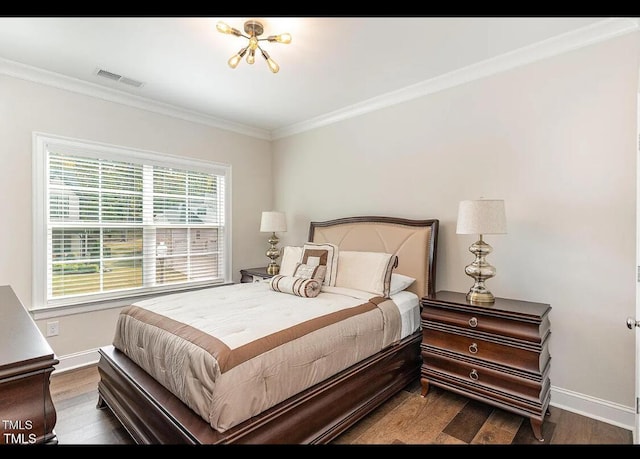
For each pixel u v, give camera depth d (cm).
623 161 209
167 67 271
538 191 242
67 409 227
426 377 244
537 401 195
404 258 305
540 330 199
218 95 329
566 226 230
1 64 260
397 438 196
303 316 204
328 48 241
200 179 396
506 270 257
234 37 226
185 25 213
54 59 258
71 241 300
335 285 289
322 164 402
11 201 269
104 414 220
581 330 224
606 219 215
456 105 286
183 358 165
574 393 226
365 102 345
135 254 343
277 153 461
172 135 366
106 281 322
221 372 147
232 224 423
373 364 220
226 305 231
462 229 230
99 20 207
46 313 283
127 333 218
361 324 219
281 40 211
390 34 223
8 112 266
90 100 308
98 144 312
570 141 229
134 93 323
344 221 365
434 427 207
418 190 313
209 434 142
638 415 171
